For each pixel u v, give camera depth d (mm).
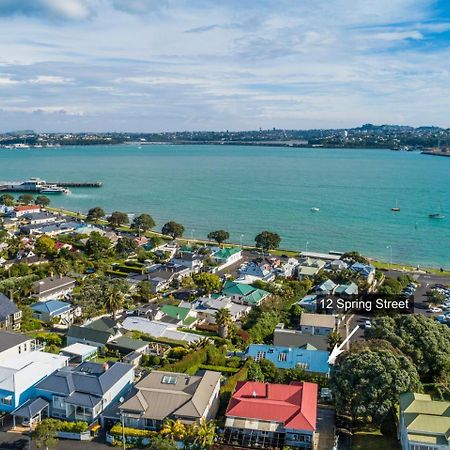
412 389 82312
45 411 81875
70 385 82750
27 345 105125
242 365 102062
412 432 70875
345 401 80188
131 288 156000
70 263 172875
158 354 108812
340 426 81438
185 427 73250
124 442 73625
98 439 76375
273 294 152500
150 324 122625
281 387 82000
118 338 112125
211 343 111375
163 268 174000
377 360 81875
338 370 85375
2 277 158000
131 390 83500
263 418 75688
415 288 168250
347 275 164875
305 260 196000
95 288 139750
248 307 142375
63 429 76812
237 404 78125
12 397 82250
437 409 74062
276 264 188750
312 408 77938
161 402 78625
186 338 116938
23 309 128500
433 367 97438
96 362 97250
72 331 113750
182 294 154375
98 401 80375
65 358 96688
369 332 104750
